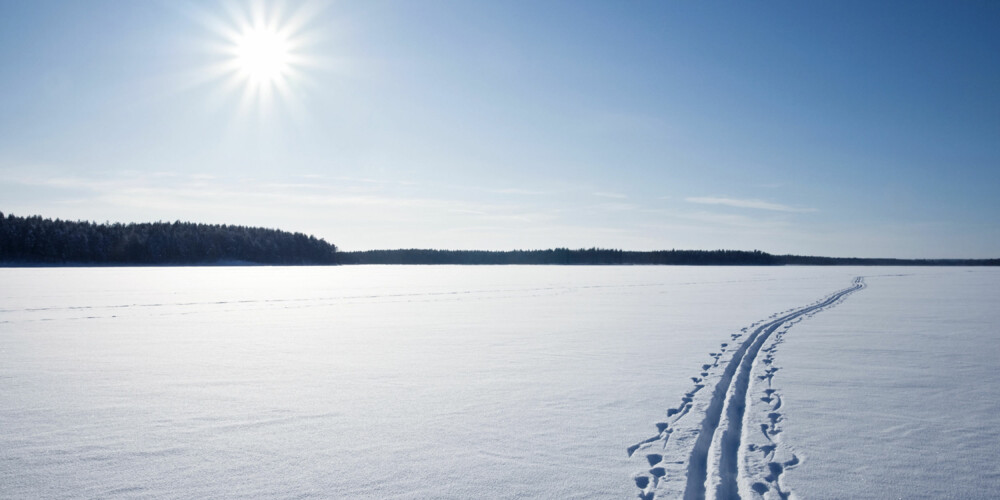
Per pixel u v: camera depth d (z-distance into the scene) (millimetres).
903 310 19250
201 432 5875
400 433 5848
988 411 6559
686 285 36750
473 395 7398
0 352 10719
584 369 9078
